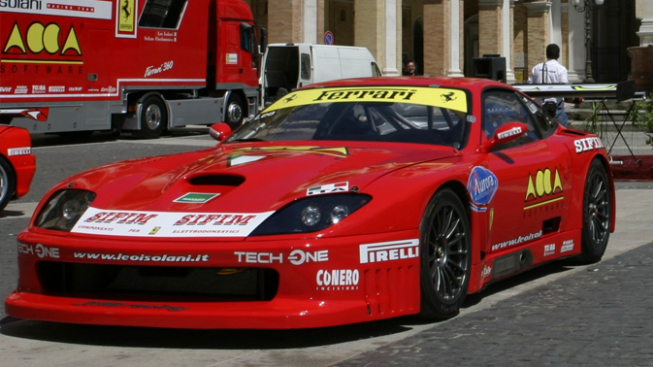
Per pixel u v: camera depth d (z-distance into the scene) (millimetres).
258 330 6785
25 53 24672
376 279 6270
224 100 32094
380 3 43812
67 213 6668
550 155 8539
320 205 6238
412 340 6336
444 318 6898
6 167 13070
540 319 6891
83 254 6277
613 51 73000
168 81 29391
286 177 6598
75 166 20125
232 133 8383
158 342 6535
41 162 20906
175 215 6352
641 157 20250
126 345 6473
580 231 9000
